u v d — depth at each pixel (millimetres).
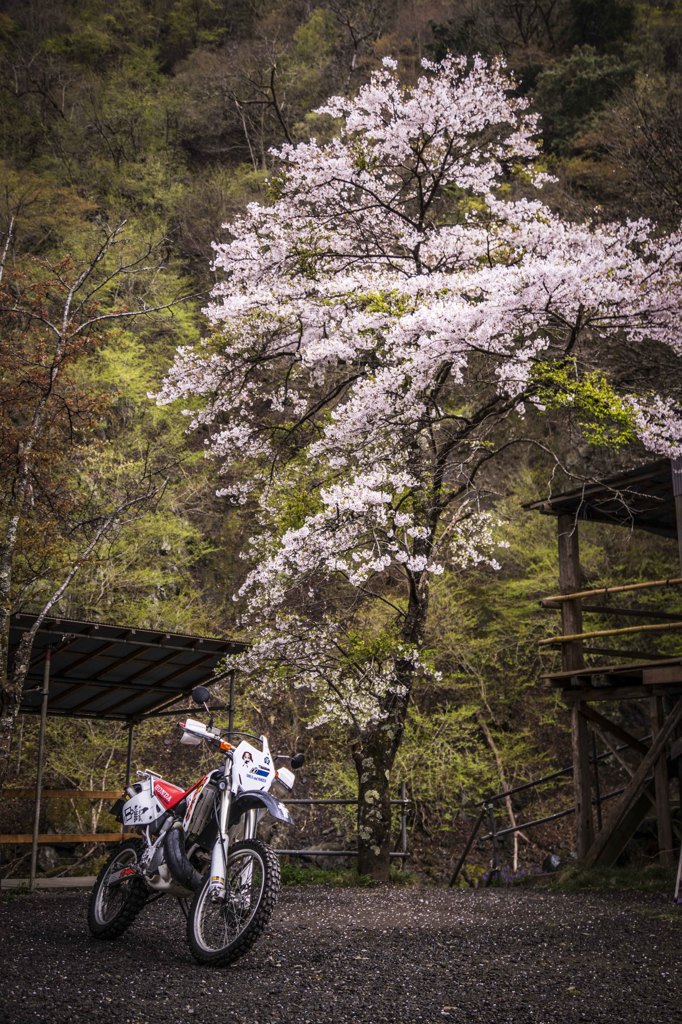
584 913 6832
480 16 35469
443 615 17375
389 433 10609
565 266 9289
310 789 16812
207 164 36156
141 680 10383
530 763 17781
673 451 9672
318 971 4762
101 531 10844
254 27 44969
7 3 42438
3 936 5613
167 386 11906
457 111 11773
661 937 5625
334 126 32094
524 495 19203
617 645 18438
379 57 37031
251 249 12141
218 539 20609
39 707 10938
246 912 4957
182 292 24797
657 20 31547
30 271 15656
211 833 5367
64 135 34375
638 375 15617
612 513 11836
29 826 15070
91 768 15297
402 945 5480
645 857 11219
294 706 17141
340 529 10297
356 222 12438
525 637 18203
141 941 5578
